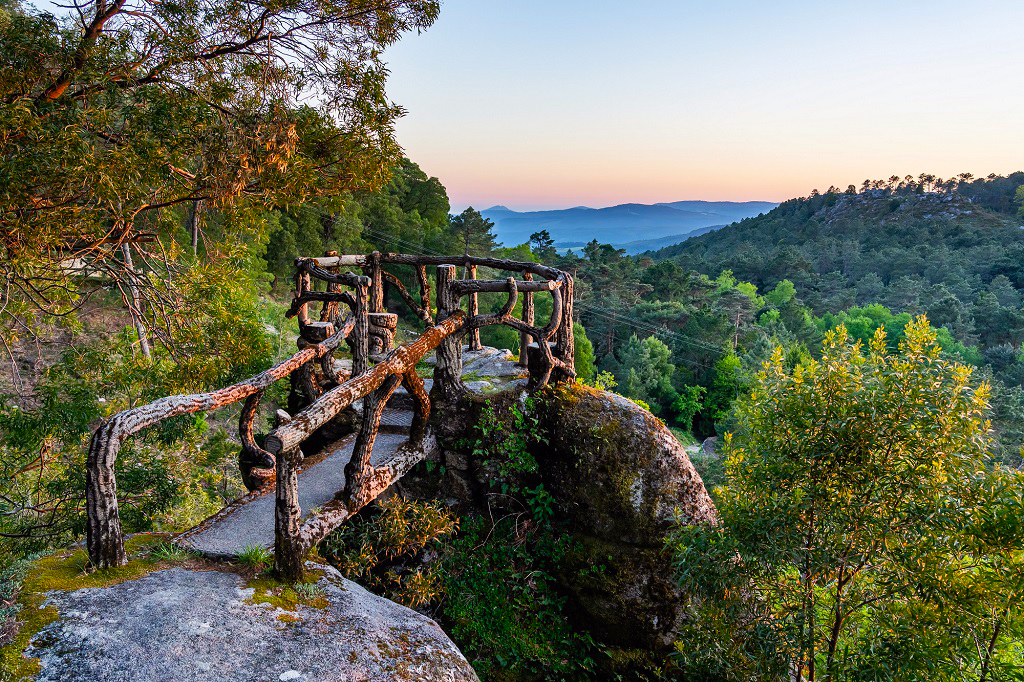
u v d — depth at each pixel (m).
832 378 5.23
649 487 6.04
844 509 5.02
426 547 6.10
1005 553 4.63
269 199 8.72
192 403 3.88
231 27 8.52
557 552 6.16
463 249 58.00
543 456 6.36
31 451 8.74
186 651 2.93
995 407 42.06
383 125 9.53
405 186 61.47
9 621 2.98
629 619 5.89
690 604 6.02
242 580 3.67
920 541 4.80
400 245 54.09
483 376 7.10
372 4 9.03
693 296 83.19
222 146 8.34
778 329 68.12
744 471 5.64
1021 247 124.75
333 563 5.43
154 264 10.48
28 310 9.05
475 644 5.72
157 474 8.77
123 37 7.84
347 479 4.70
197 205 10.07
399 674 3.10
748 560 5.03
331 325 6.93
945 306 81.00
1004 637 5.40
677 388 57.03
